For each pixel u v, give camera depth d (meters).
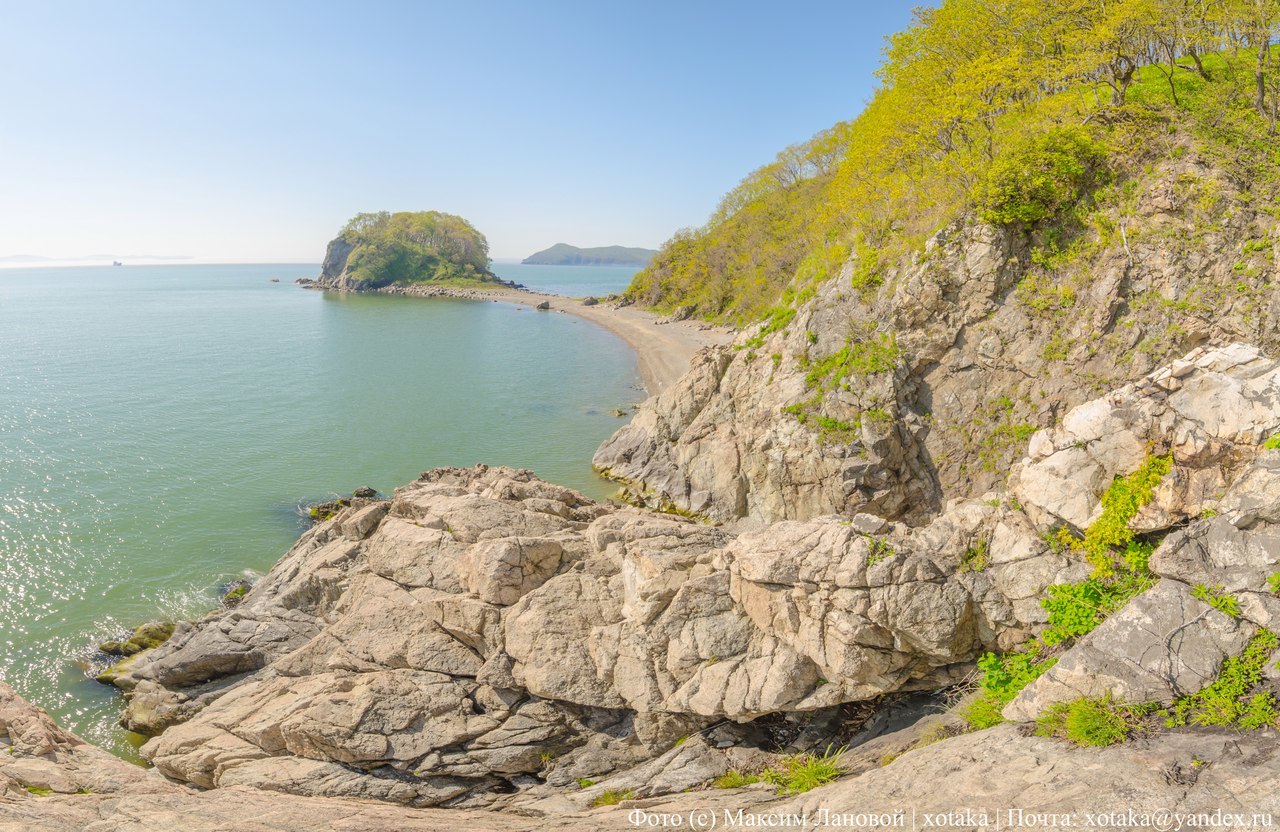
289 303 170.50
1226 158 26.39
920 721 12.66
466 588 17.97
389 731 14.38
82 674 23.31
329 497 38.53
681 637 14.58
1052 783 8.34
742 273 103.25
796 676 13.41
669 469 39.22
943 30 36.28
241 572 30.08
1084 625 11.62
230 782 14.24
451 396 64.25
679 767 13.15
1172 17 28.38
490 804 13.46
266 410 57.06
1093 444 12.38
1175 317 25.67
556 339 104.19
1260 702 8.50
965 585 13.10
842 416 31.09
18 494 37.59
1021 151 28.91
